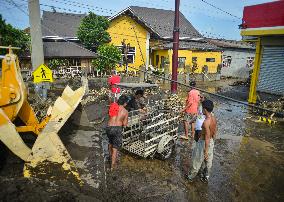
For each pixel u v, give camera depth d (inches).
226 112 467.8
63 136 223.5
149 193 188.1
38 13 380.2
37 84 398.9
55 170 158.2
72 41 970.1
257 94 560.1
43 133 160.2
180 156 258.2
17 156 175.3
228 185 207.2
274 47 517.7
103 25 909.2
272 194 196.5
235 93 682.2
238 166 243.6
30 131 209.5
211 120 197.5
